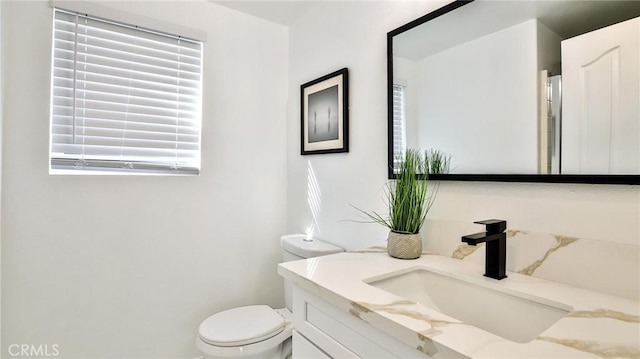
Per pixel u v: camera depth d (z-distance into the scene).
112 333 1.62
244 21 2.03
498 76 1.05
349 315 0.84
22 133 1.41
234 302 1.98
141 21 1.68
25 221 1.42
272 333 1.53
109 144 1.64
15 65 1.40
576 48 0.88
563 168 0.90
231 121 1.98
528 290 0.87
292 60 2.16
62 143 1.53
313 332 0.98
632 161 0.78
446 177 1.20
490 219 1.09
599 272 0.85
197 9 1.86
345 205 1.70
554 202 0.94
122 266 1.64
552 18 0.93
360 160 1.60
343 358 0.86
